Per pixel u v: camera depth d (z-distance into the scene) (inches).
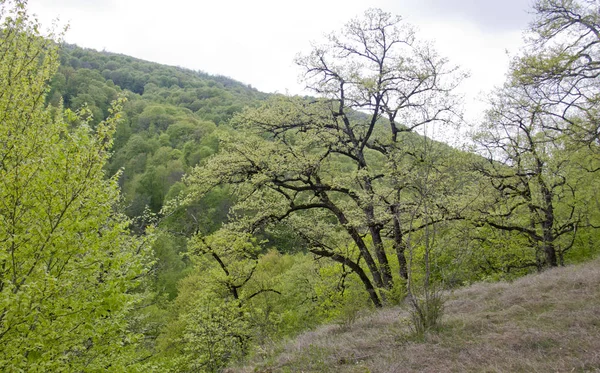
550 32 450.6
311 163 564.7
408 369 234.8
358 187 612.7
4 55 249.8
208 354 552.7
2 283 228.8
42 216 242.1
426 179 353.7
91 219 263.3
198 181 578.6
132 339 302.4
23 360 233.1
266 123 608.4
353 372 245.8
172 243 1487.5
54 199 238.8
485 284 476.7
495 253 710.5
